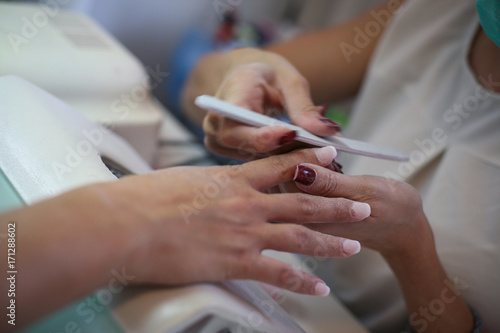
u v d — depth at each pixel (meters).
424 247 0.42
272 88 0.49
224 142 0.40
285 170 0.35
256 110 0.45
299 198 0.33
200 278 0.28
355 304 0.58
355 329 0.44
